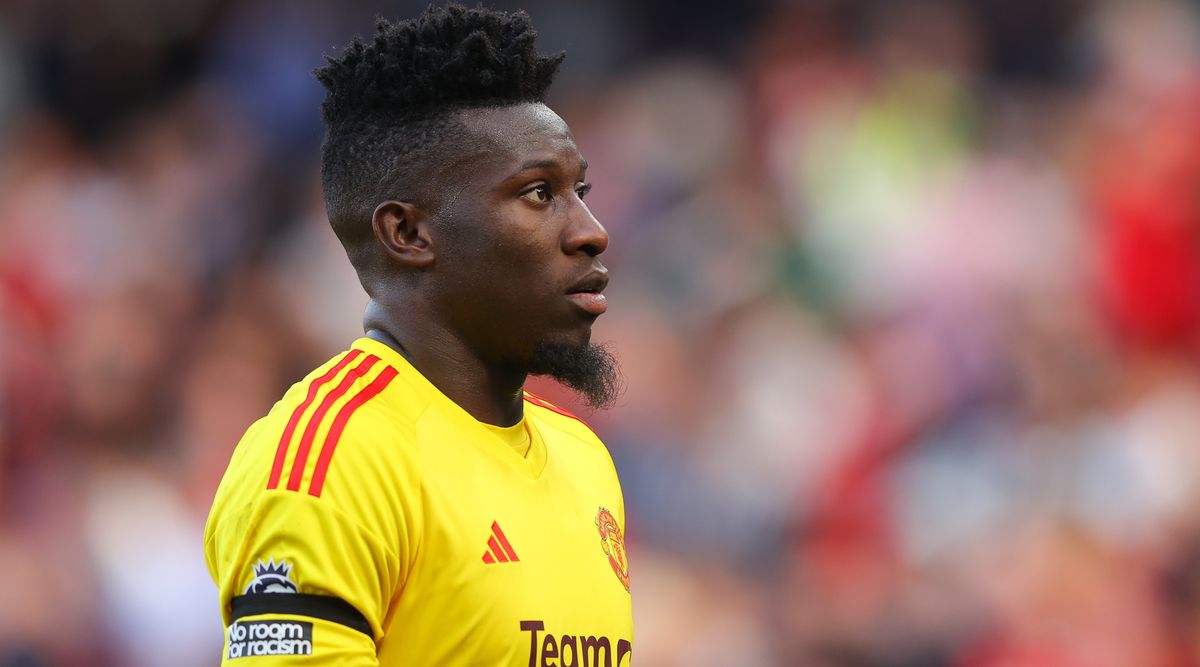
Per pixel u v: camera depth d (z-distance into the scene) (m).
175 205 45.09
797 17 49.69
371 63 10.50
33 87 50.19
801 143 45.31
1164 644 31.69
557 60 10.80
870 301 40.34
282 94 47.59
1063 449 35.53
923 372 37.06
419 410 10.31
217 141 47.25
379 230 10.52
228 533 9.73
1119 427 35.69
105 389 36.31
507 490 10.45
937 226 41.59
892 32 49.19
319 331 38.56
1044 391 37.09
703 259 40.75
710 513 33.56
